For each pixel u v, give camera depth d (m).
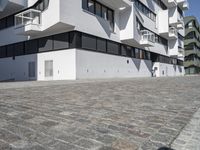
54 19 15.42
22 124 3.22
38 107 4.45
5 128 3.02
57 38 17.09
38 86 9.35
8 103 4.86
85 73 16.89
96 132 2.88
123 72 22.53
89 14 17.67
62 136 2.72
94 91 7.44
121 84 10.84
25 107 4.44
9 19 21.31
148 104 4.91
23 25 17.38
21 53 20.17
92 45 17.88
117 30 21.80
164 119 3.56
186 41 52.78
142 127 3.11
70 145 2.44
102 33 19.23
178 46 40.16
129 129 3.01
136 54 25.66
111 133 2.84
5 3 18.83
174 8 37.81
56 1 15.21
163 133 2.85
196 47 55.88
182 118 3.62
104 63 19.36
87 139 2.62
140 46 26.08
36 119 3.50
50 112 4.00
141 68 26.81
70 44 16.25
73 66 16.00
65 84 10.62
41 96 6.05
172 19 37.91
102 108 4.41
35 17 16.81
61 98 5.72
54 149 2.33
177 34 38.22
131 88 8.66
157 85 10.34
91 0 18.25
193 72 52.88
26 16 16.95
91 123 3.29
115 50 21.33
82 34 16.80
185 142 2.57
